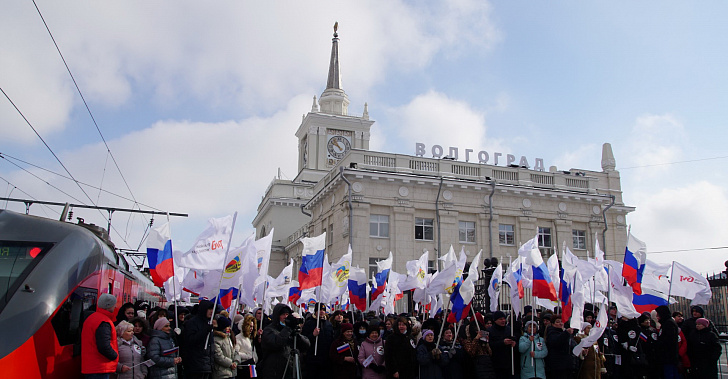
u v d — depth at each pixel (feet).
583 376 37.32
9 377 23.88
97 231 40.24
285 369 33.14
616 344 40.78
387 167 111.34
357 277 54.24
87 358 26.89
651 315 43.65
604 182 128.57
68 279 28.32
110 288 38.14
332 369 34.60
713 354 38.58
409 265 49.60
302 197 175.63
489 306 55.83
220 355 33.81
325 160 182.91
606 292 50.62
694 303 46.37
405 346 32.48
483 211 114.32
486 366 33.78
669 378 38.32
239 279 40.24
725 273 51.78
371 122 187.93
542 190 117.80
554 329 35.35
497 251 113.70
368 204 107.55
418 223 111.14
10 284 26.43
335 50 205.98
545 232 119.55
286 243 170.81
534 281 38.58
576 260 41.68
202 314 32.45
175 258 42.11
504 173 119.24
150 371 30.71
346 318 44.68
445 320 35.76
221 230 37.68
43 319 26.07
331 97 197.88
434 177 111.96
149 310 49.78
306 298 53.42
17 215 30.01
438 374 33.09
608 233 124.47
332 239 117.08
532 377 34.81
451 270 36.86
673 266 47.75
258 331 40.19
